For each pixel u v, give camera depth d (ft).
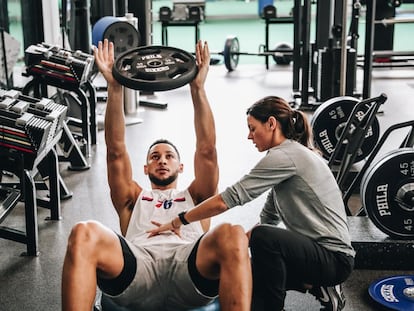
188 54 9.42
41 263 12.22
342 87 18.84
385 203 11.53
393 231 11.66
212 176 9.96
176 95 27.14
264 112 9.14
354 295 10.93
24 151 11.89
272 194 9.65
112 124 9.78
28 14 22.34
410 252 11.69
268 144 9.25
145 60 9.27
